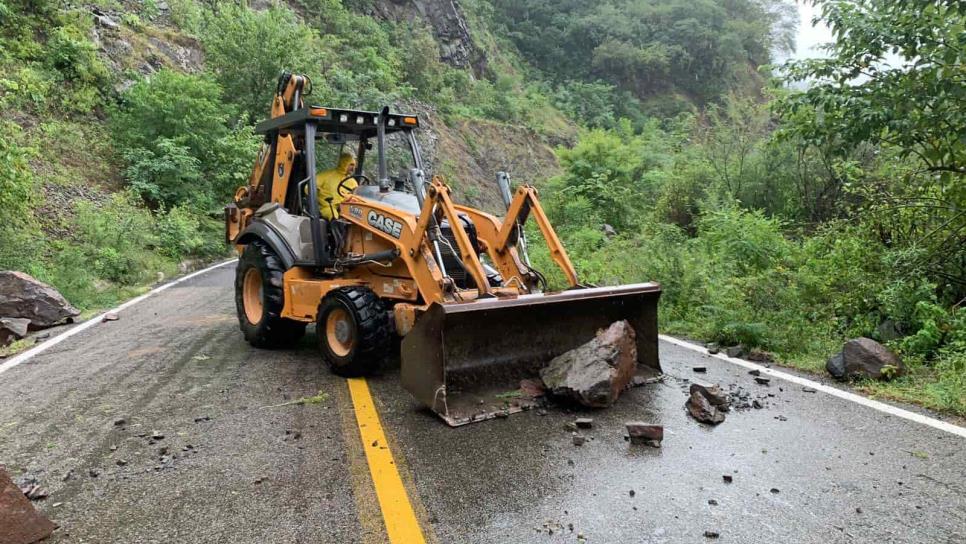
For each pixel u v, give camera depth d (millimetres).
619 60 61250
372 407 4258
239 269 6398
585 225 14102
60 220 10727
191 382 4918
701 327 6727
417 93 32438
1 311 6867
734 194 11977
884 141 6043
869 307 6199
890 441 3646
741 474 3217
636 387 4684
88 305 8453
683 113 26047
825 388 4711
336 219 5590
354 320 4773
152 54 17297
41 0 14055
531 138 37625
